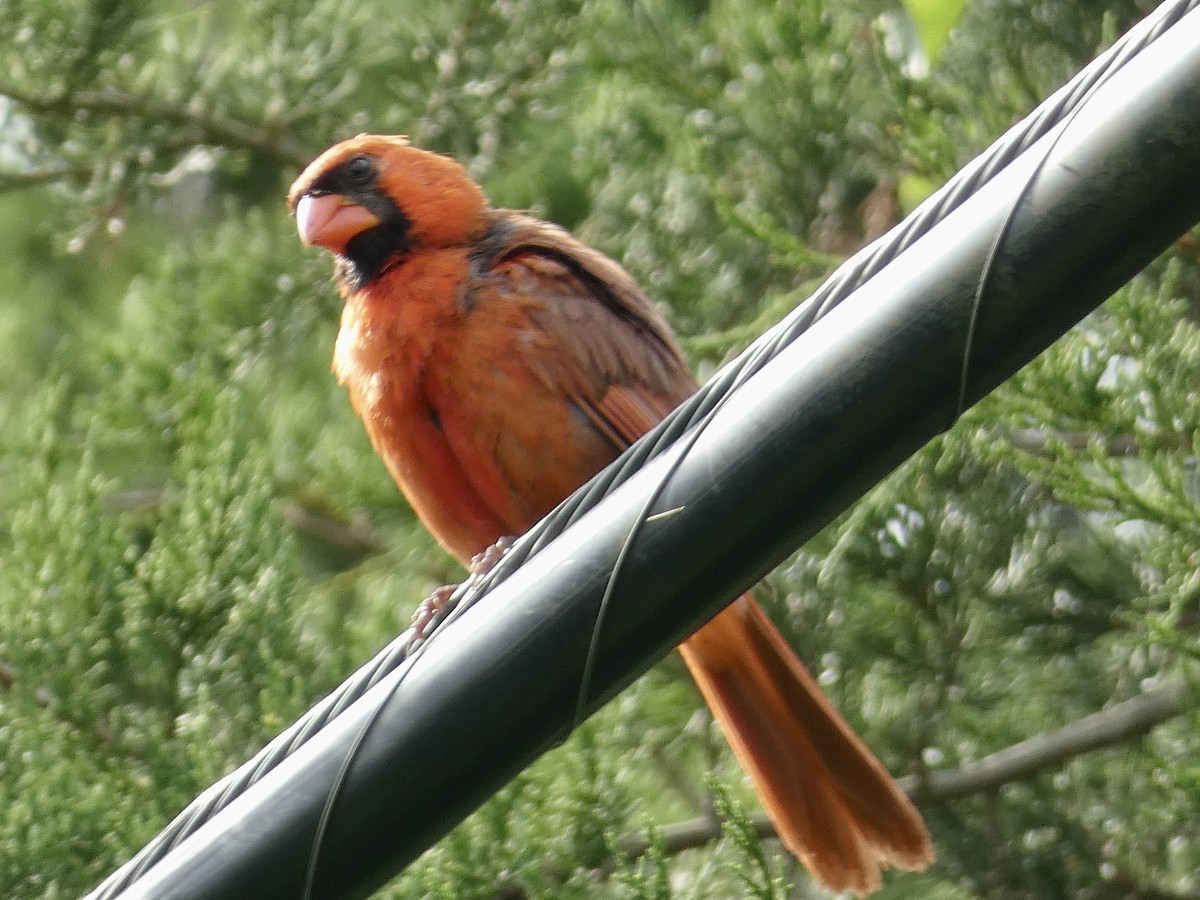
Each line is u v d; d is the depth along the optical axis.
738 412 5.25
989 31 11.92
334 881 5.48
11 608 10.64
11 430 11.78
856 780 8.12
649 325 8.90
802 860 8.13
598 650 5.34
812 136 12.55
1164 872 11.04
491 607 5.45
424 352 8.23
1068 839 11.12
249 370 13.47
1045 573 11.34
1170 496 8.66
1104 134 4.90
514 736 5.40
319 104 13.99
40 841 9.73
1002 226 4.98
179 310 13.29
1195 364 9.10
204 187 15.87
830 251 12.64
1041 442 11.44
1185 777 8.75
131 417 12.48
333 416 13.49
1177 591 8.95
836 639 11.45
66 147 13.96
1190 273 11.20
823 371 5.15
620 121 13.14
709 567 5.27
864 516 10.22
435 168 8.92
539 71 13.54
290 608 10.73
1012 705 11.38
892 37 11.23
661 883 8.40
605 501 5.44
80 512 10.85
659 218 12.95
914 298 5.07
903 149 11.46
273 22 14.10
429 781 5.42
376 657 5.79
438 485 8.52
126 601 10.64
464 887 9.48
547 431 8.21
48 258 16.50
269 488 11.09
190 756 9.75
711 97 12.80
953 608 11.41
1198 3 4.94
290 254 13.84
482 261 8.54
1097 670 11.41
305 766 5.53
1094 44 11.79
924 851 7.98
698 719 11.55
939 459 10.77
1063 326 5.01
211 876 5.50
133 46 13.74
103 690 10.54
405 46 13.80
